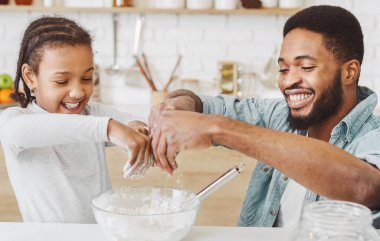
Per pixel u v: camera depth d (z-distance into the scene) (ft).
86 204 4.74
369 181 3.00
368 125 4.15
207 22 10.00
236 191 8.55
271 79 9.91
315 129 4.40
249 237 3.56
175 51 10.10
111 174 8.45
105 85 10.22
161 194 3.74
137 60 9.91
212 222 8.68
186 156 8.44
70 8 9.51
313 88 4.09
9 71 10.10
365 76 10.03
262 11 9.37
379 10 9.84
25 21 9.96
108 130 3.83
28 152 4.46
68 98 4.52
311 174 3.05
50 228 3.67
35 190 4.50
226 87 9.87
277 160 3.14
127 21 10.01
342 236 2.40
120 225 3.20
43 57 4.45
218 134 3.33
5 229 3.64
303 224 2.54
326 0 9.80
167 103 4.58
